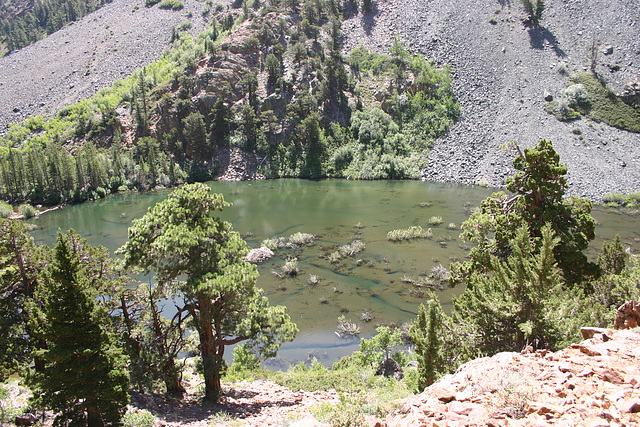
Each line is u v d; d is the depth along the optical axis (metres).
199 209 18.61
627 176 77.94
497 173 88.38
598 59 111.62
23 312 18.03
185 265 17.81
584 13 124.62
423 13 138.88
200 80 111.69
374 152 101.19
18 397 16.12
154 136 107.19
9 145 113.25
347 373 21.47
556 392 6.74
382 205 66.69
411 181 92.12
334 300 32.47
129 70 150.62
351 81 116.50
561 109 99.06
